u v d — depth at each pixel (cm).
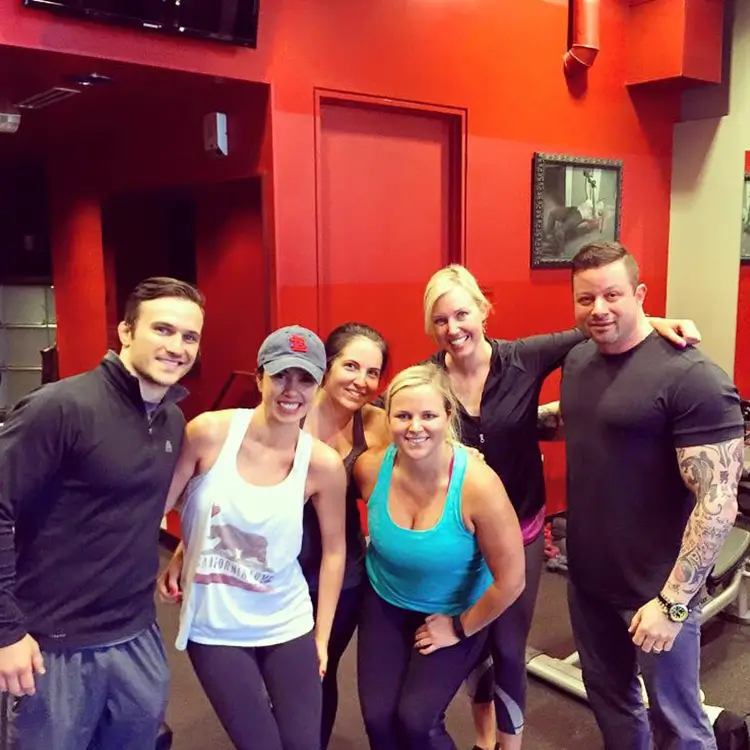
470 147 423
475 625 198
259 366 190
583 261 208
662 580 207
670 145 525
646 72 484
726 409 192
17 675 167
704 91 511
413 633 210
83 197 528
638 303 207
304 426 218
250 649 194
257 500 187
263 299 374
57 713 178
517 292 457
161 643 198
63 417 168
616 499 209
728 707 293
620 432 205
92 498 175
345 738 278
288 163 359
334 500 202
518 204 451
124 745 192
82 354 562
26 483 167
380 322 406
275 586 193
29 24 289
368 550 220
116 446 174
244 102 364
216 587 190
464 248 429
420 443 190
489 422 240
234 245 389
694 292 524
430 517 198
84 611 178
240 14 329
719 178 504
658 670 207
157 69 323
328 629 207
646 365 203
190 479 194
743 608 357
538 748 271
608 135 489
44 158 592
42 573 176
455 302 238
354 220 391
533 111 450
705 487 192
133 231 474
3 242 651
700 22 473
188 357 180
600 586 217
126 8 302
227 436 190
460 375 246
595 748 271
